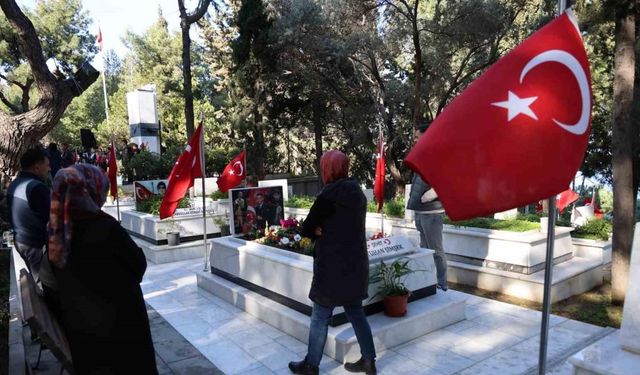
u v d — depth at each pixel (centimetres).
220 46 2805
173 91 3509
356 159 2325
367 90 1823
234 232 625
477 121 195
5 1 716
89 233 247
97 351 251
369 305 448
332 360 405
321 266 346
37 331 244
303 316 459
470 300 561
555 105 197
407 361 401
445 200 191
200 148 664
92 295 248
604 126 1384
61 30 3006
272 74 1784
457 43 1521
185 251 830
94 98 4428
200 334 474
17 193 404
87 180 258
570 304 541
